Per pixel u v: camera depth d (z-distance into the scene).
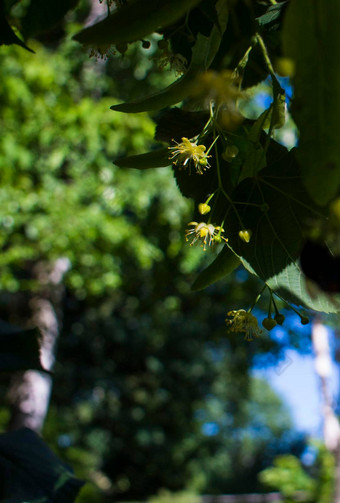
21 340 1.34
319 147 0.50
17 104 7.24
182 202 7.90
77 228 7.31
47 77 7.32
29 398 7.84
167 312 11.55
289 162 0.89
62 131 7.31
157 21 0.62
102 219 7.43
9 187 7.20
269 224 0.88
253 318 1.03
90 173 7.52
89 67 8.23
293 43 0.51
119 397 16.14
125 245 7.80
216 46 0.98
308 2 0.51
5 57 7.14
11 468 1.31
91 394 15.70
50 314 8.35
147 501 15.79
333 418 8.90
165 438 16.59
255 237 0.88
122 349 15.30
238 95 0.50
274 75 0.92
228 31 1.00
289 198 0.87
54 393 15.18
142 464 16.83
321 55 0.51
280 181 0.89
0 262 7.41
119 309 14.68
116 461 16.84
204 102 0.92
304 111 0.51
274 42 1.01
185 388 16.17
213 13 0.89
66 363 15.16
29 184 7.50
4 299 9.38
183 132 1.06
